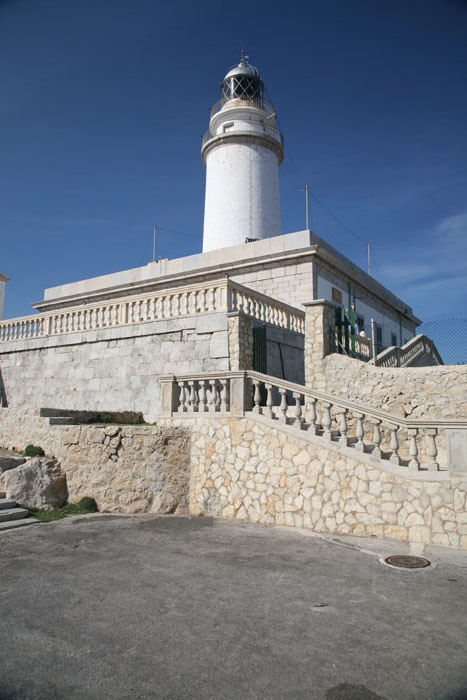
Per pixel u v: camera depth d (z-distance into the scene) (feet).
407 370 41.14
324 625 15.58
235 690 11.89
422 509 26.35
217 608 16.98
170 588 18.99
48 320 60.95
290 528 29.68
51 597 17.99
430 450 26.66
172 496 34.45
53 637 14.70
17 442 40.37
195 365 45.88
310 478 30.12
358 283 82.79
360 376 43.27
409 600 17.79
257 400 33.58
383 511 27.40
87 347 55.57
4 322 66.44
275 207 96.17
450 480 25.84
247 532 28.66
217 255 78.48
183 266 82.43
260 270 73.92
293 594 18.35
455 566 21.90
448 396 38.65
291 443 31.19
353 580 19.97
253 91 98.27
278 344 51.29
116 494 34.65
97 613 16.52
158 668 12.92
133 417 47.47
